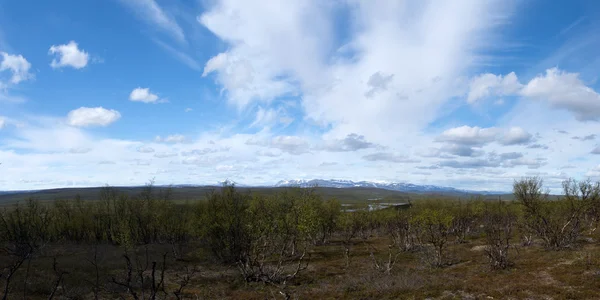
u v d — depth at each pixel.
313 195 33.38
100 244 37.59
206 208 27.38
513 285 15.27
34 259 24.80
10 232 26.47
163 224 34.09
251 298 16.14
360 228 44.09
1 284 17.00
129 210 37.12
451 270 20.97
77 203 42.03
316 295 16.22
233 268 23.62
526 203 27.17
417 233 31.27
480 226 45.41
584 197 25.56
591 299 12.75
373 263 24.66
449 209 37.38
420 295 14.99
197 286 18.69
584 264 17.69
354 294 15.94
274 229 21.20
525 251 24.80
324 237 39.44
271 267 22.08
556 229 24.92
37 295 15.79
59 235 38.09
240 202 26.25
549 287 14.39
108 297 15.65
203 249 28.83
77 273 20.27
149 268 23.25
